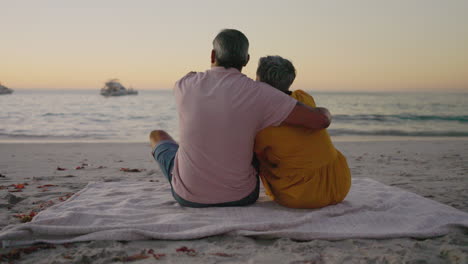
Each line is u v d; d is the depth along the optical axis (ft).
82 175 18.85
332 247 6.73
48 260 6.02
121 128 70.64
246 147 8.00
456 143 40.68
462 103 175.73
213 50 8.20
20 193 12.94
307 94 8.83
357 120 85.10
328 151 8.37
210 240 7.03
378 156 28.40
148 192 11.21
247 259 6.09
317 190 8.37
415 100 220.84
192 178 8.18
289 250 6.49
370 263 5.95
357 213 8.32
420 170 20.70
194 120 7.87
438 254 6.36
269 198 9.87
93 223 7.58
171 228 7.36
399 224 7.84
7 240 6.75
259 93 7.76
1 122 80.43
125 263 5.89
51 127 70.13
